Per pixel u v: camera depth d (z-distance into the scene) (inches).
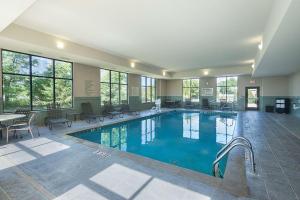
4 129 197.8
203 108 528.7
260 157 128.5
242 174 100.0
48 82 268.7
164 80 603.5
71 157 129.5
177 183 91.4
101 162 120.0
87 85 325.7
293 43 157.2
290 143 165.8
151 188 87.1
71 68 299.7
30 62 245.3
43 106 263.1
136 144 216.4
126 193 83.4
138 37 211.5
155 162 119.7
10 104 225.0
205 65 414.0
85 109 315.0
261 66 285.7
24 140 175.6
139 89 478.0
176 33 198.2
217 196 79.7
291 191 83.4
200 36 208.4
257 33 198.7
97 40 222.2
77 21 165.6
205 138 241.9
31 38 184.4
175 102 579.8
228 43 236.8
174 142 223.9
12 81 226.7
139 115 380.5
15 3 102.6
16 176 100.7
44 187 89.1
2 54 214.1
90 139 235.3
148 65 410.6
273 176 98.8
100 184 91.6
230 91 506.0
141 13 149.9
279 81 434.9
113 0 129.6
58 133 205.9
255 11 146.4
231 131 281.4
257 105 470.6
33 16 154.8
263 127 246.2
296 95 354.3
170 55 307.0
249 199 77.3
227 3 134.1
